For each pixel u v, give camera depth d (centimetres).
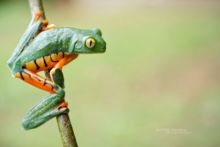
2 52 1427
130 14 1800
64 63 296
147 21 1677
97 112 985
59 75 293
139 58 1299
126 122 920
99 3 1986
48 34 296
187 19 1642
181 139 825
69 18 1872
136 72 1205
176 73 1181
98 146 852
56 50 294
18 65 294
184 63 1234
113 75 1196
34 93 1077
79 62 1284
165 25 1593
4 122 963
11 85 1114
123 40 1478
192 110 948
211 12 1684
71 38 293
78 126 925
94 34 295
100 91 1102
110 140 860
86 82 1157
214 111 930
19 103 1042
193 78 1144
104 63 1276
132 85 1128
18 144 862
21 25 1712
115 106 1012
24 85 1109
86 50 291
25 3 1941
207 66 1197
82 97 1072
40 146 848
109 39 1501
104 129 900
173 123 897
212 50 1302
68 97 1074
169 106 984
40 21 308
